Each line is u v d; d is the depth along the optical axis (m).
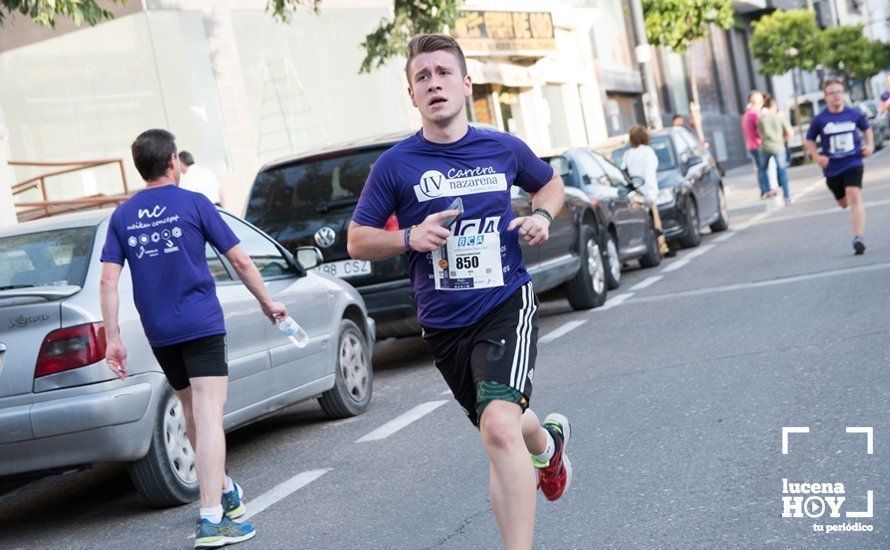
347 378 9.74
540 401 8.88
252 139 21.09
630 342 11.09
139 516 7.45
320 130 22.67
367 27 24.12
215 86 20.55
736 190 35.75
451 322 5.02
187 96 20.08
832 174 14.84
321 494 7.21
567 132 36.94
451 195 5.00
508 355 4.93
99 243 7.54
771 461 6.37
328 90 23.02
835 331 9.89
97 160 19.28
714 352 9.83
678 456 6.75
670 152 20.39
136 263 6.64
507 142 5.11
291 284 9.09
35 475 7.17
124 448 7.12
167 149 6.78
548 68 35.12
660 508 5.83
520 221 5.05
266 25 21.78
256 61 21.47
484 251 4.98
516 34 31.08
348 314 10.10
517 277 5.07
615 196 16.20
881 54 66.19
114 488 8.58
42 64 19.36
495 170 5.04
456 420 8.88
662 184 19.36
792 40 50.72
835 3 84.44
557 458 5.49
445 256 5.00
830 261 14.61
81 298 7.16
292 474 7.91
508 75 31.69
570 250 13.74
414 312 11.08
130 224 6.67
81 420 6.96
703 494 5.96
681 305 13.12
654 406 8.12
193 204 6.70
